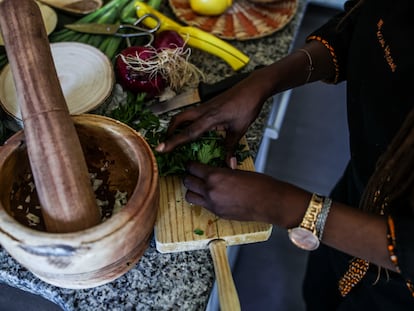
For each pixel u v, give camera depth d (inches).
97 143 28.0
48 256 22.3
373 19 28.2
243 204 25.1
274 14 43.8
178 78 35.8
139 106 33.2
